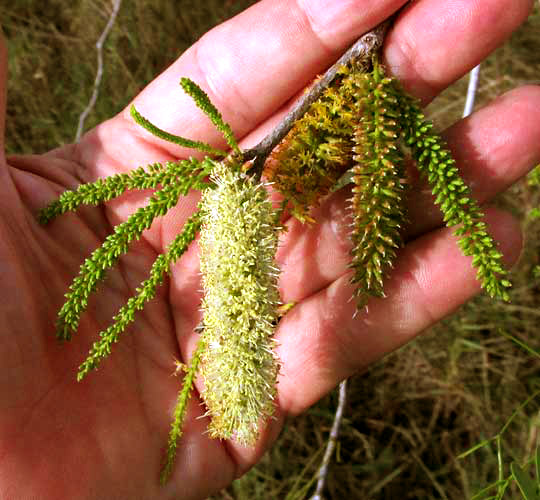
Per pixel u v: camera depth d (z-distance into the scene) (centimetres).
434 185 13
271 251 12
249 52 17
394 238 13
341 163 14
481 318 27
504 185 15
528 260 27
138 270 18
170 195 13
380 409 27
